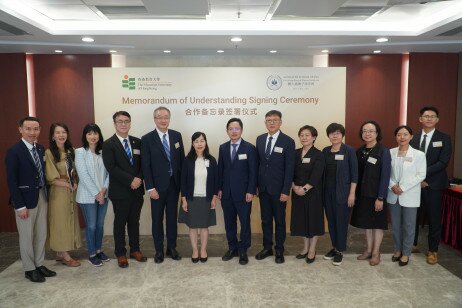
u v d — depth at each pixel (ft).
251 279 11.53
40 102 17.83
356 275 11.80
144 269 12.34
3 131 17.57
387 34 14.11
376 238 12.57
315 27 14.34
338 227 12.39
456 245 14.12
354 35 14.10
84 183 12.14
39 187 11.47
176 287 11.02
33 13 12.52
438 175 12.69
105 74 15.72
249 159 12.38
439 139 12.83
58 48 16.21
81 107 17.93
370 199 12.31
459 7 12.21
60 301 10.25
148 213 16.40
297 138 16.26
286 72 15.98
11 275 12.04
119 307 9.91
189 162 12.46
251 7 12.26
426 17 13.64
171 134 12.75
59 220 12.14
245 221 12.62
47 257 13.66
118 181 12.21
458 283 11.21
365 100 18.58
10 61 17.30
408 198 12.13
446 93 18.40
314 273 11.96
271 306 9.90
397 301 10.14
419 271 12.10
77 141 18.06
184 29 13.74
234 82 15.96
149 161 12.35
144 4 11.05
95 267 12.57
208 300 10.23
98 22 13.88
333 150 12.51
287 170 12.25
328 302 10.11
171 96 15.90
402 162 12.27
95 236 12.87
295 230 12.59
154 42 15.08
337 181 12.22
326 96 16.14
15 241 16.34
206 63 18.49
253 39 14.62
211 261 12.99
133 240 13.06
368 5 12.10
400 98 18.62
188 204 12.55
